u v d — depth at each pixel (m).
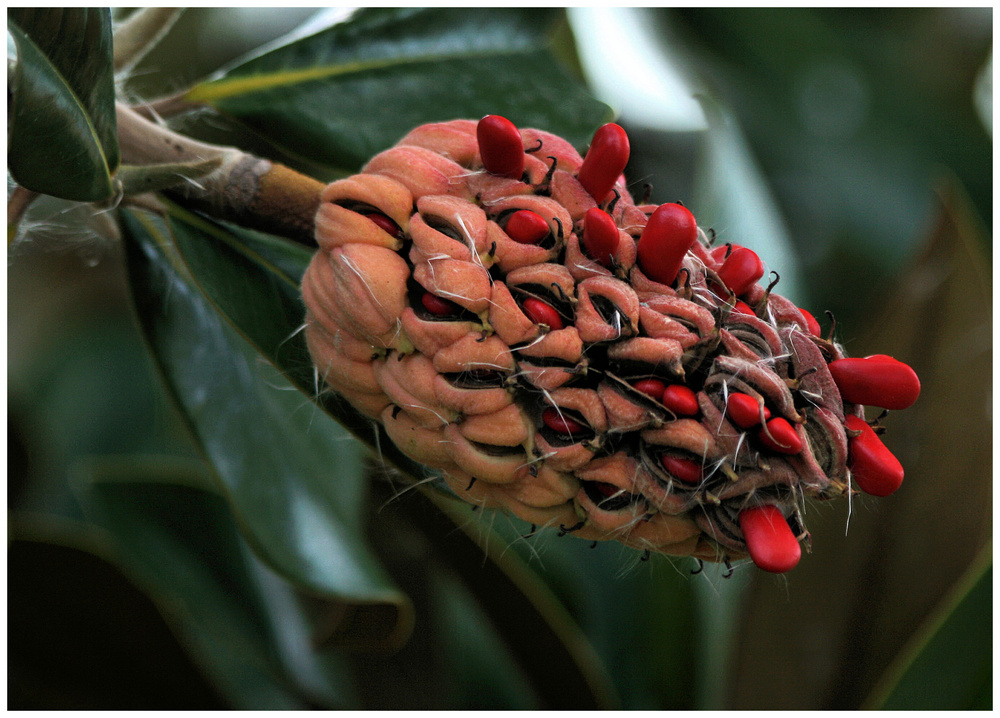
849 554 0.70
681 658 0.70
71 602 0.67
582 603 0.72
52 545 0.66
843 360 0.60
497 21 0.68
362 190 0.60
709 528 0.60
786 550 0.59
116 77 0.66
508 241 0.60
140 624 0.67
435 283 0.60
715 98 0.74
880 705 0.67
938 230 0.70
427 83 0.68
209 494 0.71
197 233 0.64
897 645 0.69
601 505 0.60
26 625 0.67
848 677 0.69
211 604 0.70
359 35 0.67
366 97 0.67
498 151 0.60
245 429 0.66
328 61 0.67
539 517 0.61
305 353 0.64
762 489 0.59
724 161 0.72
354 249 0.60
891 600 0.69
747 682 0.70
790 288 0.71
